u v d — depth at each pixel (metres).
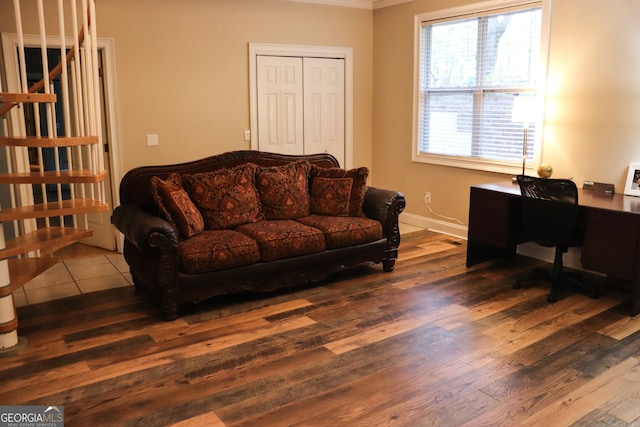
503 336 3.28
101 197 3.52
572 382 2.74
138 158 5.11
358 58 6.25
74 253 5.18
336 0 5.92
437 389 2.68
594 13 4.14
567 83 4.39
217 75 5.39
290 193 4.45
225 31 5.36
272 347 3.17
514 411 2.48
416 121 5.90
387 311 3.69
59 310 3.74
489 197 4.41
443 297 3.94
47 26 4.56
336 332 3.37
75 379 2.81
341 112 6.25
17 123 4.54
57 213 3.17
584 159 4.36
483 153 5.27
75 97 3.51
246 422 2.42
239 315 3.65
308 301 3.90
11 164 4.52
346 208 4.52
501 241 4.37
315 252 4.05
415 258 4.91
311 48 5.90
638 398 2.59
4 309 3.10
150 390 2.70
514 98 4.70
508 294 3.99
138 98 5.02
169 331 3.40
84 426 2.40
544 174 4.43
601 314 3.60
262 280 3.86
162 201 3.76
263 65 5.64
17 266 3.44
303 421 2.42
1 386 2.75
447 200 5.69
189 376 2.84
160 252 3.44
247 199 4.25
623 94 4.04
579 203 3.79
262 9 5.53
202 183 4.11
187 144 5.34
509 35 4.85
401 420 2.42
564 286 4.14
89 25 3.42
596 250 3.70
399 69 6.02
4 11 4.36
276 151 5.88
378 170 6.52
